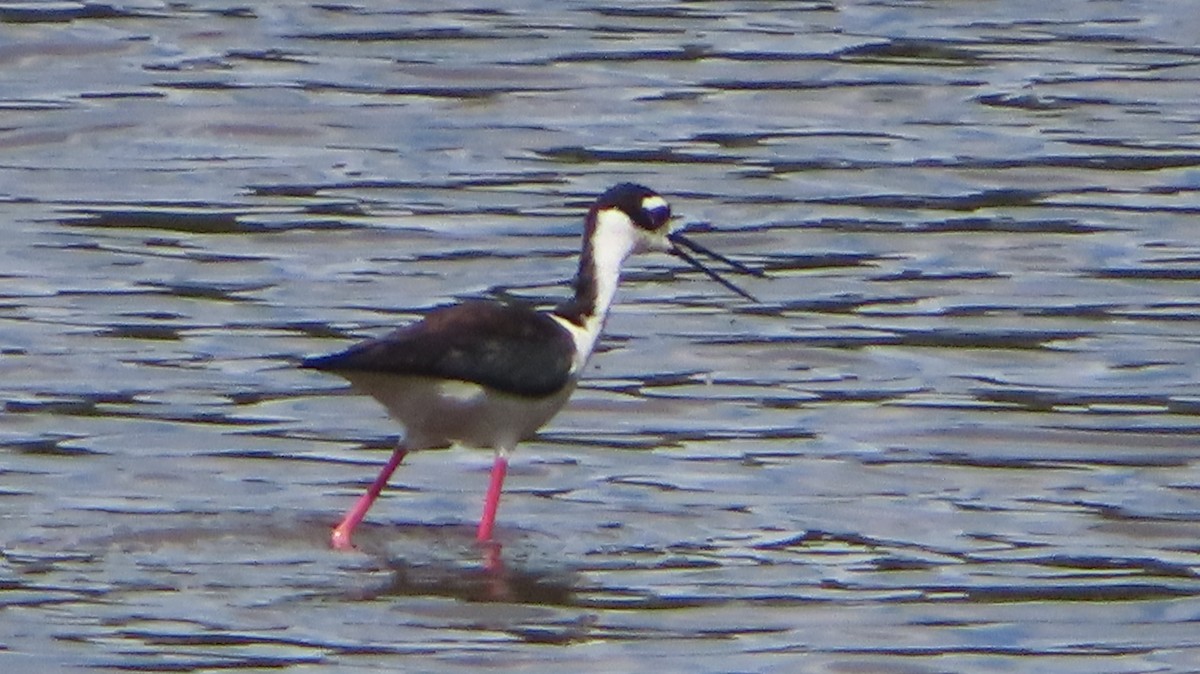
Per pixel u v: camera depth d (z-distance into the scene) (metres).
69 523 12.22
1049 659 10.69
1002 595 11.52
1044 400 14.88
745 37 23.92
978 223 18.84
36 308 16.36
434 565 11.72
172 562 11.64
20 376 14.91
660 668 10.43
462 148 20.59
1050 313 16.75
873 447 13.95
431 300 16.86
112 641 10.54
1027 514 12.80
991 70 22.92
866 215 19.05
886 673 10.48
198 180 19.66
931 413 14.58
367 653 10.50
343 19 24.27
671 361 15.62
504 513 12.65
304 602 11.15
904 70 22.91
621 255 12.70
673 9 24.97
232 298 16.77
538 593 11.38
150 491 12.87
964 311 16.78
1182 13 25.05
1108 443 14.10
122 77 22.23
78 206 18.92
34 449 13.55
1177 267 17.81
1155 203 19.31
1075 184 19.81
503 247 18.08
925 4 25.30
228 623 10.82
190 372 15.09
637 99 22.00
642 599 11.32
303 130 20.95
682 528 12.45
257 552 11.86
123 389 14.73
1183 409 14.71
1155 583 11.71
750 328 16.34
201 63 22.73
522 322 11.96
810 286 17.36
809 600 11.38
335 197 19.27
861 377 15.36
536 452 13.78
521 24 24.20
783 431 14.23
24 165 19.97
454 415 11.88
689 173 20.00
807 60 23.12
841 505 12.90
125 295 16.75
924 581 11.67
